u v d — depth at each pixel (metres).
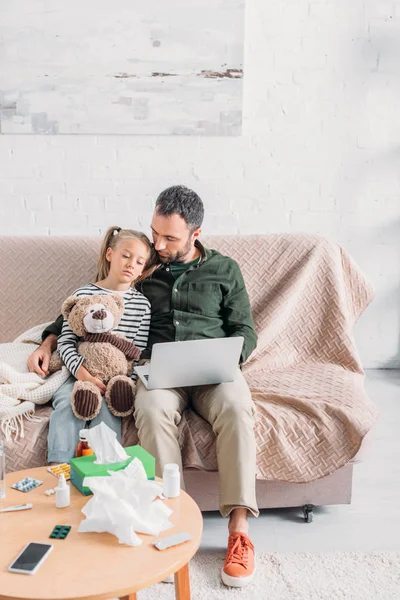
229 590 1.56
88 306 1.87
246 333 2.00
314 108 3.00
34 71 2.83
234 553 1.61
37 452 1.73
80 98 2.87
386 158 3.07
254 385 2.03
